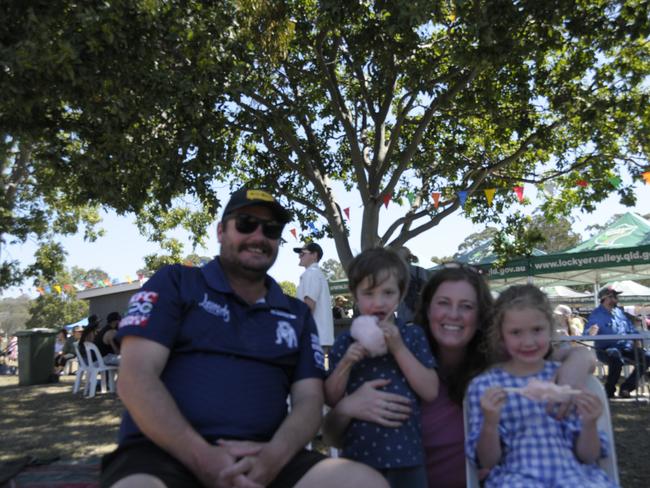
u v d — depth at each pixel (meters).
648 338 7.73
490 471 2.43
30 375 13.74
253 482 2.17
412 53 10.88
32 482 4.41
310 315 2.89
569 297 21.09
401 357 2.55
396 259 2.74
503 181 14.07
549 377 2.53
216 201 10.41
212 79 9.30
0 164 19.22
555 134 13.52
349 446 2.57
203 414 2.40
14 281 22.58
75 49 7.94
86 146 10.28
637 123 12.14
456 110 13.05
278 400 2.57
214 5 9.52
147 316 2.42
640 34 9.62
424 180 14.49
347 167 15.05
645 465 5.00
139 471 2.12
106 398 10.50
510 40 9.19
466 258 15.54
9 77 8.23
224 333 2.52
